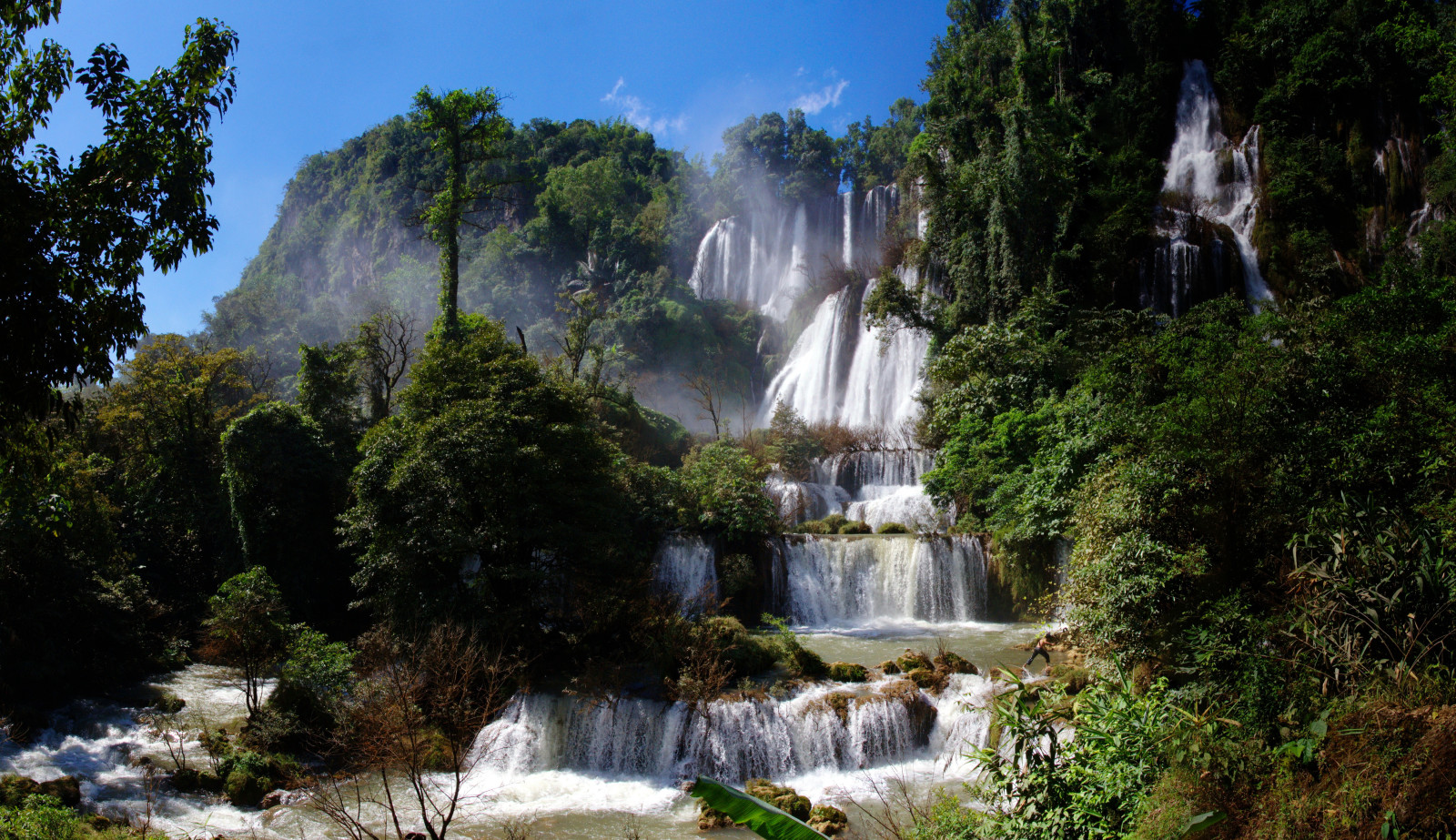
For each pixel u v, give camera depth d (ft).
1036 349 89.71
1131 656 39.81
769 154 298.15
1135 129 144.25
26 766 54.44
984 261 116.37
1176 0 150.82
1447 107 106.22
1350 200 126.72
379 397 115.03
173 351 108.78
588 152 338.54
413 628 59.16
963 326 115.34
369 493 64.59
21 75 29.91
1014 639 69.97
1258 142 133.08
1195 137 142.51
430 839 40.57
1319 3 137.69
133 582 81.05
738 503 85.25
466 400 65.41
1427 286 48.39
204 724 61.52
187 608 89.20
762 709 52.65
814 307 181.88
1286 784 23.65
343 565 90.43
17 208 26.32
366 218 377.91
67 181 29.43
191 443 104.22
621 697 55.47
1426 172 115.14
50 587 69.62
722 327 204.54
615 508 70.85
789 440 115.44
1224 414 39.50
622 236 237.04
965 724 51.08
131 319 30.50
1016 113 115.03
